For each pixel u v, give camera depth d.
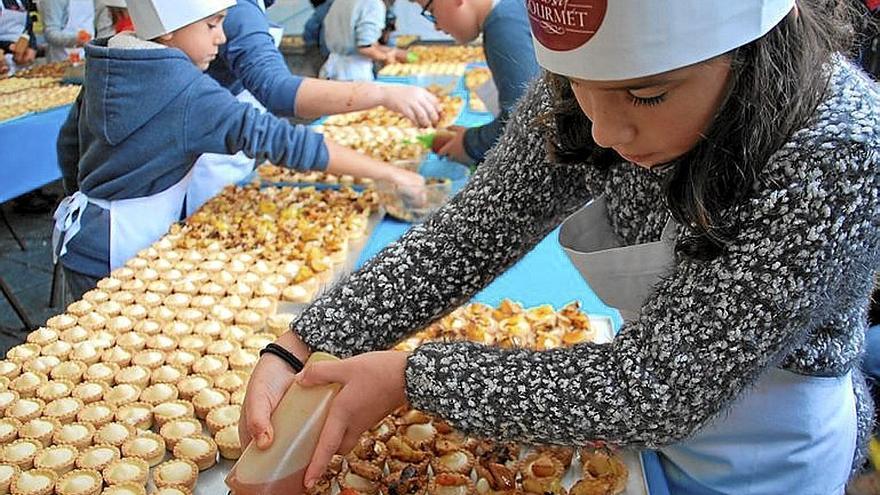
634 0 0.50
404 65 3.61
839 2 0.58
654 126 0.56
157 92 1.52
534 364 0.65
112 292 1.35
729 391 0.59
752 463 0.79
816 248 0.55
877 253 0.57
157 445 0.97
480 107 2.72
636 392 0.61
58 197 3.86
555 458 0.90
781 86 0.54
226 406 1.04
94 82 1.52
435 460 0.91
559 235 0.84
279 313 1.33
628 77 0.53
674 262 0.64
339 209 1.70
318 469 0.71
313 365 0.74
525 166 0.82
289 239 1.56
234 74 2.01
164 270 1.43
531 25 0.60
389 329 0.83
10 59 4.01
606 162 0.75
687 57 0.51
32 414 1.02
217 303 1.32
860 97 0.58
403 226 1.67
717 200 0.57
